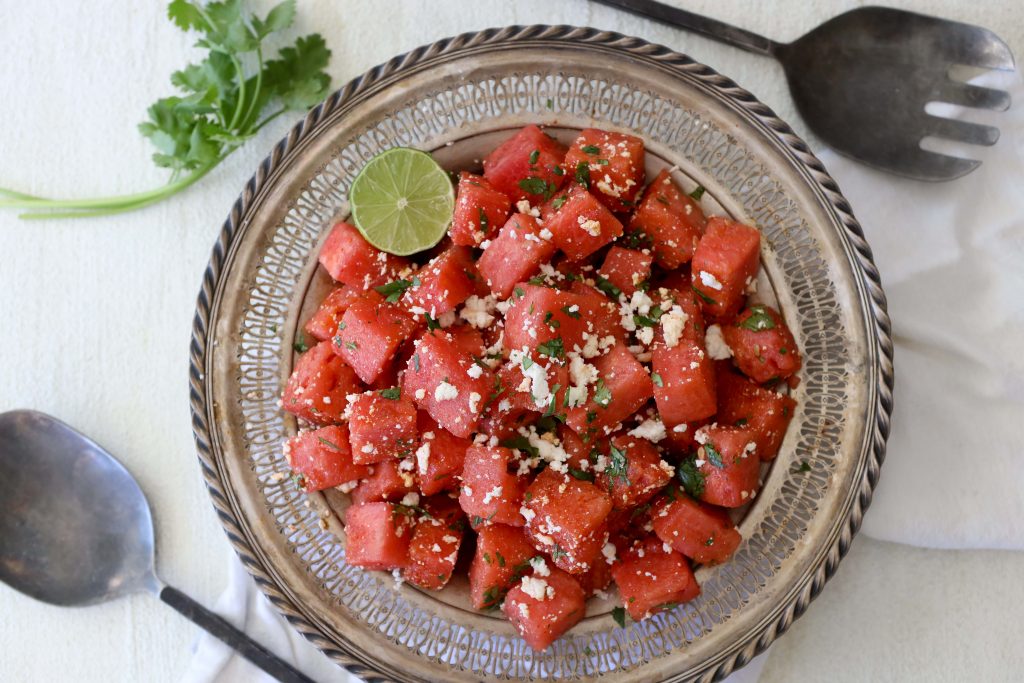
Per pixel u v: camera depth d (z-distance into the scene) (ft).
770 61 2.01
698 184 1.88
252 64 2.03
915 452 2.00
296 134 1.86
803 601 1.81
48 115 2.11
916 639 2.02
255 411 1.93
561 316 1.77
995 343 2.00
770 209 1.86
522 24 2.03
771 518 1.87
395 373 1.91
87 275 2.11
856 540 2.03
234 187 2.09
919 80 1.97
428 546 1.86
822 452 1.86
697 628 1.90
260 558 1.89
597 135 1.86
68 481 2.08
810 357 1.87
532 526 1.82
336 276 1.89
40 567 2.07
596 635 1.91
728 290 1.82
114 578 2.07
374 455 1.83
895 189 2.01
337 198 1.94
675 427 1.83
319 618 1.89
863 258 1.80
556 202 1.84
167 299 2.11
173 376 2.10
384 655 1.89
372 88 1.86
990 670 2.01
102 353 2.11
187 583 2.08
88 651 2.10
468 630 1.93
